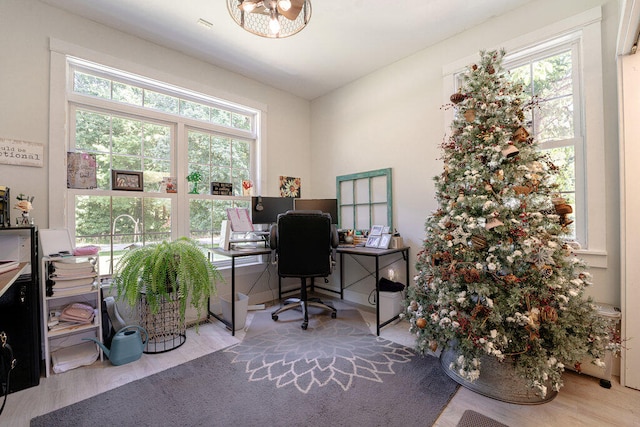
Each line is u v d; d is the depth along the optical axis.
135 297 2.02
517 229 1.55
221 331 2.55
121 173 2.54
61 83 2.21
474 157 1.75
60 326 1.93
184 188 2.92
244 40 2.66
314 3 2.17
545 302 1.53
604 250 1.89
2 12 2.00
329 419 1.45
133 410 1.52
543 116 2.23
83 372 1.89
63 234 2.09
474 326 1.54
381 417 1.46
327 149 3.86
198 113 3.10
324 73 3.32
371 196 3.35
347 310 3.14
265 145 3.56
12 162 2.01
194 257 2.27
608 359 1.69
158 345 2.26
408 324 2.71
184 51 2.83
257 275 3.46
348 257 3.52
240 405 1.56
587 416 1.46
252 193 3.51
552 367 1.51
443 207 1.97
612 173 1.87
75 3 2.16
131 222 2.61
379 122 3.25
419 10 2.28
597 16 1.92
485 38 2.43
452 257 1.76
